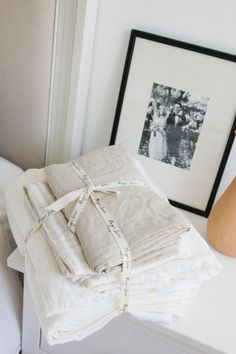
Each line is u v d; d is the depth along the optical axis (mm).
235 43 892
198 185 1048
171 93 975
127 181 817
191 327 778
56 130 1110
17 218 813
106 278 691
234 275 904
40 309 689
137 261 700
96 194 780
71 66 979
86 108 1096
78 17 901
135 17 934
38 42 982
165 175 1070
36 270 723
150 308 751
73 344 906
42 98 1064
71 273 671
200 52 906
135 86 995
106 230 706
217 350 749
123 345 856
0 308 880
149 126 1027
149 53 951
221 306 830
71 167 847
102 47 997
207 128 980
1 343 869
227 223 895
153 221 716
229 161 1007
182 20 902
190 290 789
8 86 1074
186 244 794
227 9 858
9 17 968
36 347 952
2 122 1144
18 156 1198
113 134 1059
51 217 755
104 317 733
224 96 938
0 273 901
